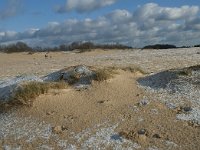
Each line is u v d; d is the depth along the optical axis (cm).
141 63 2998
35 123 1093
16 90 1294
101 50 5622
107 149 937
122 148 935
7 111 1204
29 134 1036
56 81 1452
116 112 1129
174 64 2823
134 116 1095
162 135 977
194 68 1415
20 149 966
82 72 1470
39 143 984
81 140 981
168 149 916
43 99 1224
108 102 1203
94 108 1164
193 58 3219
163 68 2589
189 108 1125
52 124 1073
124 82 1398
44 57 4812
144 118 1080
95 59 3769
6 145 993
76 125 1057
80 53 5131
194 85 1285
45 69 3058
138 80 1437
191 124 1029
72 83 1420
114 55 4284
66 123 1073
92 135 1002
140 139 963
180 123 1036
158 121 1055
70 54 5062
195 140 943
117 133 1002
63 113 1136
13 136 1038
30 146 975
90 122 1070
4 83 1627
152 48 5812
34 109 1175
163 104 1177
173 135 975
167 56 3538
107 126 1043
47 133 1028
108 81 1380
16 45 6256
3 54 5444
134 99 1234
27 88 1262
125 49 5828
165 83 1346
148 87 1347
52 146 963
